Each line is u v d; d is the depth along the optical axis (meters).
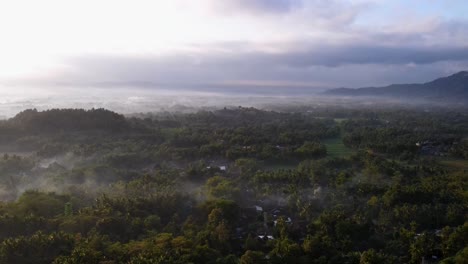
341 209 90.38
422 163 143.50
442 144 179.12
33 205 76.56
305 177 111.88
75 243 62.97
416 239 75.00
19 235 65.25
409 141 173.88
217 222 77.19
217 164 135.62
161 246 63.50
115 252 60.72
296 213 89.88
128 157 130.12
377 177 116.06
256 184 107.00
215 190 95.56
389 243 76.00
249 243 73.06
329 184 108.38
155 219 76.38
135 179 108.06
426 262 70.31
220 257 64.75
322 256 68.56
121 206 80.88
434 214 86.12
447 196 95.88
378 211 90.38
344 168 131.75
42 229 69.19
